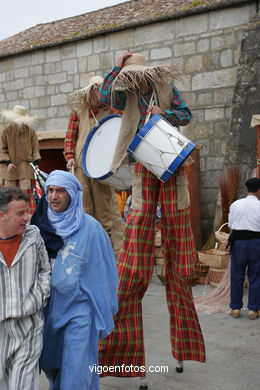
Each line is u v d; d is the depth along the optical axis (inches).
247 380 145.3
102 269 113.5
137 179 138.9
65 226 111.0
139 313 140.3
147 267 138.5
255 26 315.9
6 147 271.9
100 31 393.7
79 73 415.8
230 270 224.4
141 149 131.6
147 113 137.0
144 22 370.0
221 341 179.9
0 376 101.3
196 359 147.3
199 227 340.2
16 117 271.4
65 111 426.9
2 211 98.4
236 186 291.7
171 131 131.8
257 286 210.5
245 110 316.5
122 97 140.3
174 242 140.9
